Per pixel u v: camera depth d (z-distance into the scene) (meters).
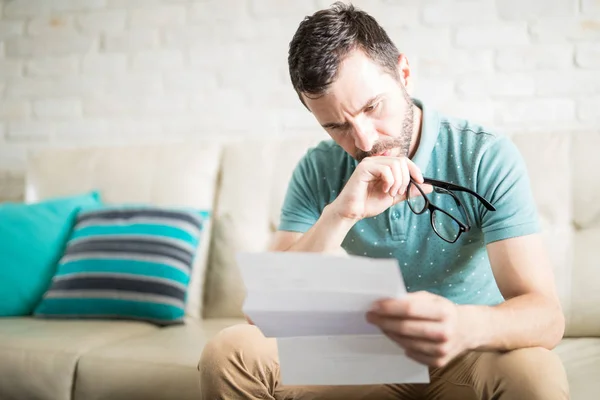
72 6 2.43
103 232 1.81
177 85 2.32
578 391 1.06
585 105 1.95
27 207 1.94
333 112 1.04
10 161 2.48
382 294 0.76
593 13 1.95
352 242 1.25
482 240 1.16
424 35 2.08
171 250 1.75
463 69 2.05
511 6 2.01
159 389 1.27
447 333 0.79
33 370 1.38
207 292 1.82
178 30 2.32
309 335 0.85
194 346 1.38
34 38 2.47
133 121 2.37
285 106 2.22
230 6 2.27
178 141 2.32
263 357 0.99
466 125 1.21
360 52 1.02
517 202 1.07
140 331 1.58
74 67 2.43
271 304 0.80
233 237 1.83
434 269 1.18
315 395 1.05
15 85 2.48
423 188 1.07
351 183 1.04
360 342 0.84
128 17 2.38
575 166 1.60
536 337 0.90
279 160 1.91
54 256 1.87
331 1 2.17
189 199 1.95
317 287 0.77
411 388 1.08
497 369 0.88
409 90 1.18
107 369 1.32
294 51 1.07
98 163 2.09
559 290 1.50
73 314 1.72
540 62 1.99
